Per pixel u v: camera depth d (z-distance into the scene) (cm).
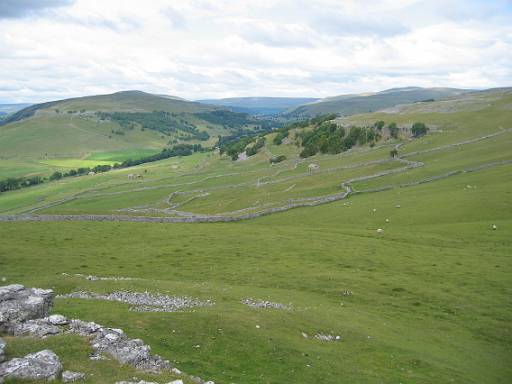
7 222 10044
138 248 8112
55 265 6769
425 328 4972
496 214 9612
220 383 3027
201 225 10506
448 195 11531
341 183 15462
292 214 12094
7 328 3016
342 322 4691
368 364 3788
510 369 4219
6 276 6056
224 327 3894
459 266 6894
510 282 6144
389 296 5850
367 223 10225
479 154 16750
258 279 6381
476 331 4978
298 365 3494
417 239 8512
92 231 9400
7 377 2331
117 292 5066
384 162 18375
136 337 3562
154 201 19012
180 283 5747
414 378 3634
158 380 2642
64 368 2577
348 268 6975
